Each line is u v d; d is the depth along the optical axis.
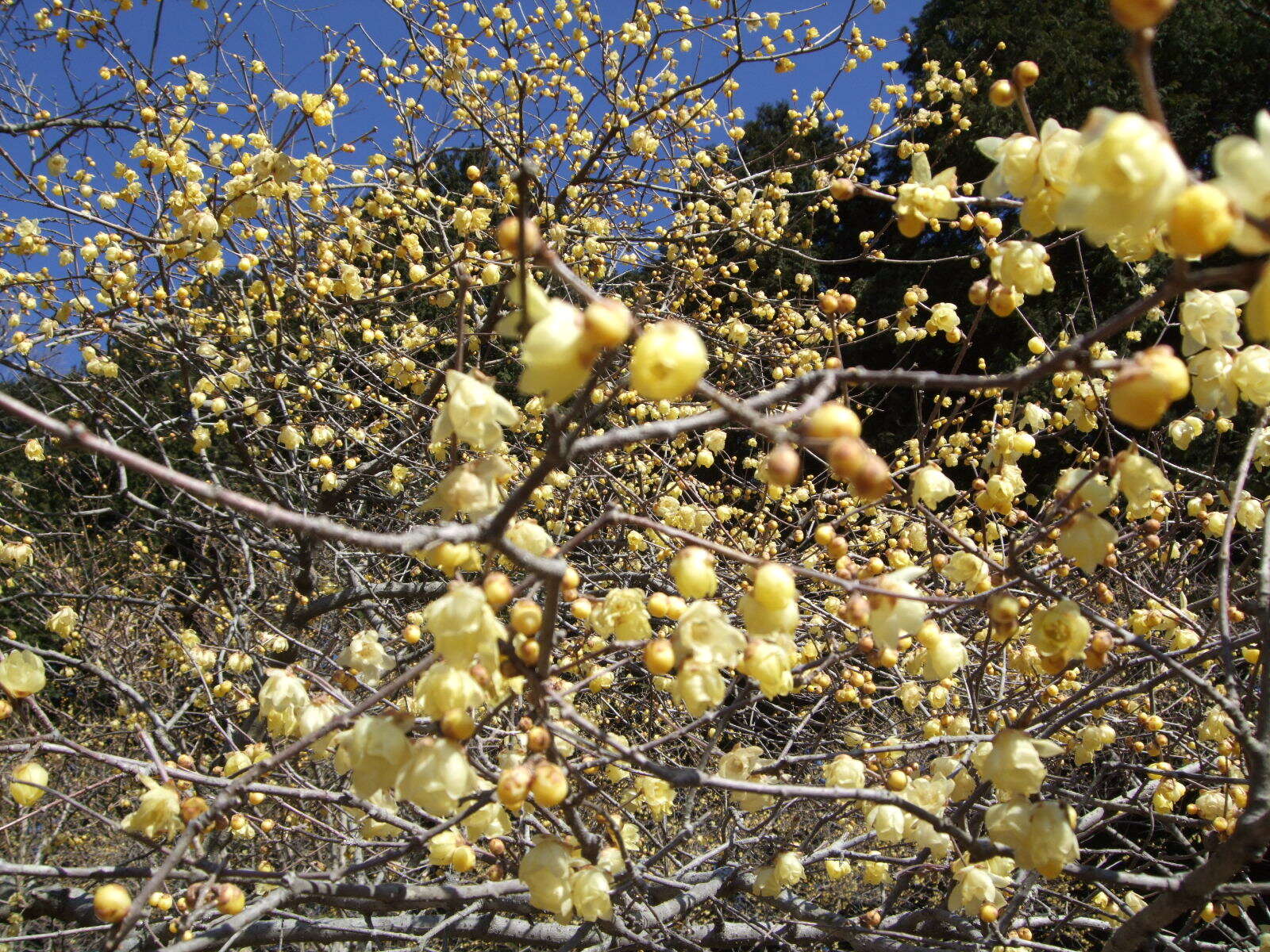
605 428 4.90
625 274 6.18
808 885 4.84
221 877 2.10
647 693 3.75
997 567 1.87
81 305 3.90
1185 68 11.16
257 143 4.10
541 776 1.38
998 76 11.05
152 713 2.63
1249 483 3.98
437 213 4.64
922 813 1.57
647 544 3.82
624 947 2.71
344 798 1.89
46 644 6.83
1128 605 3.23
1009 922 2.34
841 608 2.40
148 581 6.50
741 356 5.33
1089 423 2.64
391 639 4.79
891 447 10.78
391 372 4.59
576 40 5.30
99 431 4.07
